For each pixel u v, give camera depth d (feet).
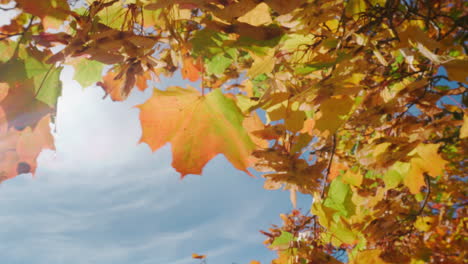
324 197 2.11
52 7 1.30
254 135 1.61
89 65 1.63
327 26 1.57
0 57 1.30
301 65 1.49
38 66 1.33
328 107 1.39
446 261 2.87
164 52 1.92
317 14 1.34
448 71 1.24
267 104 1.47
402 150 1.70
